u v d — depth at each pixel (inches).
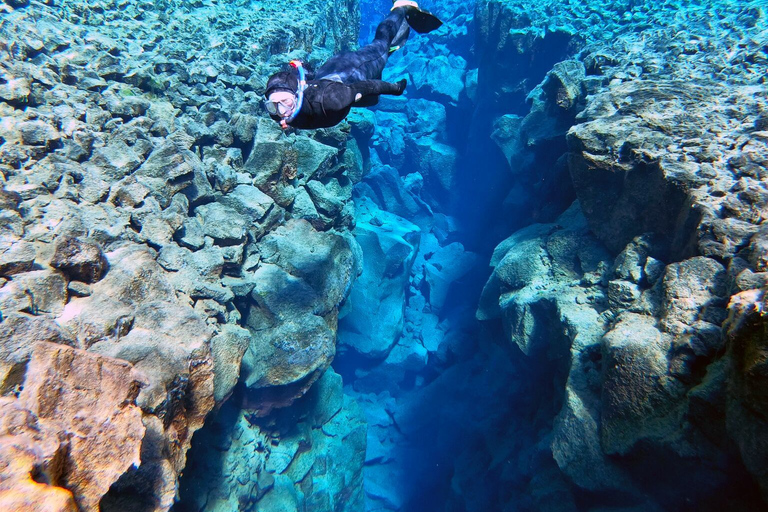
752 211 331.0
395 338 901.2
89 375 176.9
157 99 492.4
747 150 386.0
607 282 448.5
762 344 220.8
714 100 472.1
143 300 277.9
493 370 738.8
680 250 374.9
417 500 804.6
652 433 306.5
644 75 559.2
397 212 1170.6
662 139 425.4
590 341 402.0
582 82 635.5
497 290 629.6
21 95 354.6
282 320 450.3
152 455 208.5
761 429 226.4
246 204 450.0
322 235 526.6
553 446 379.2
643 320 350.3
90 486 150.7
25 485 107.1
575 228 549.6
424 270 1106.1
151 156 382.3
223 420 440.5
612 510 347.6
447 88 1283.2
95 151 355.3
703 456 281.9
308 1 962.1
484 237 1117.7
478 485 625.6
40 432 140.1
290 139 540.1
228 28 729.0
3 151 305.7
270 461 517.7
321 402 629.0
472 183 1206.9
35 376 161.9
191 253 374.3
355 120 785.6
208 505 409.4
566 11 964.0
